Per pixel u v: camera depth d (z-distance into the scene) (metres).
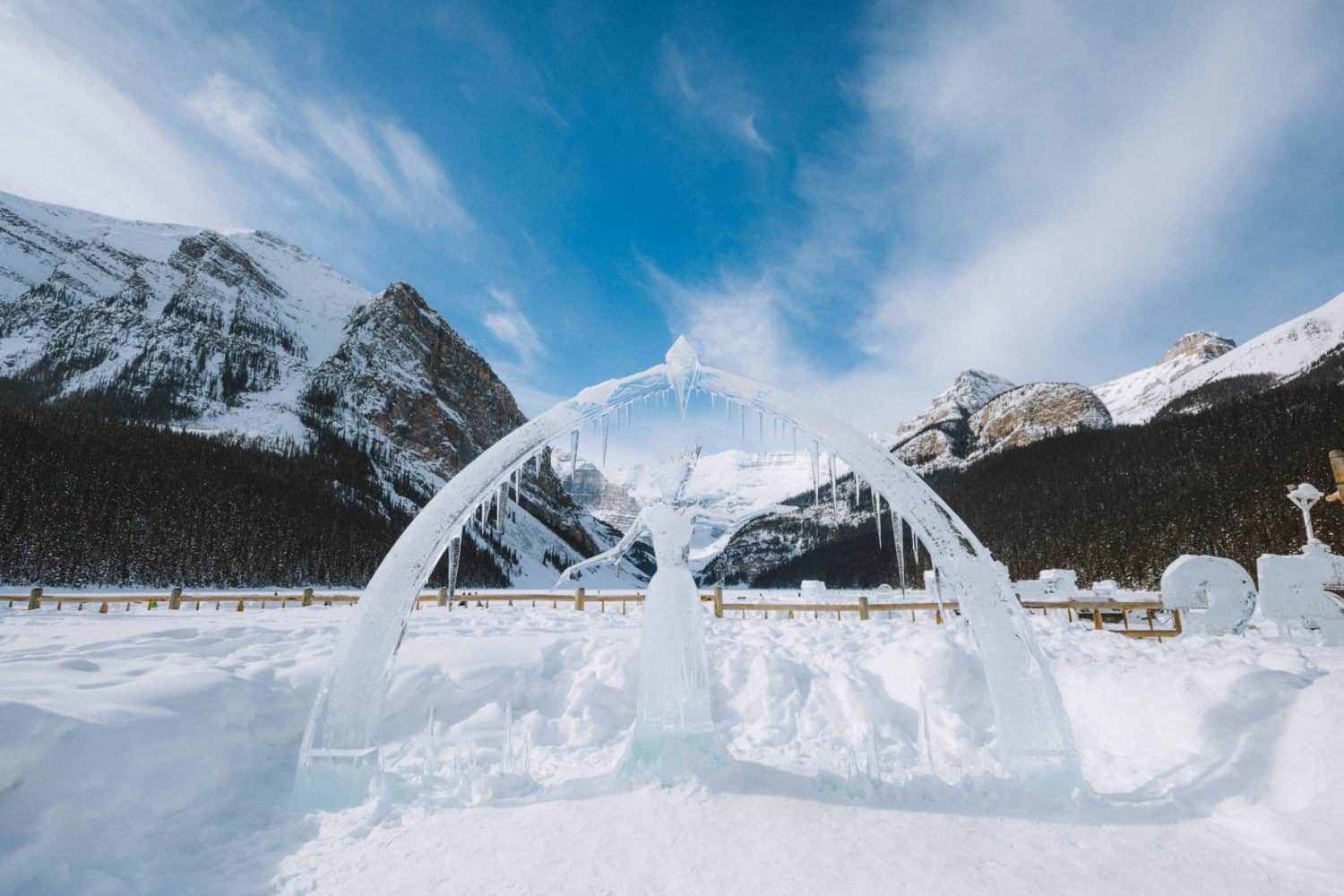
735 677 7.56
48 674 5.16
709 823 4.11
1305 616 9.51
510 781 5.12
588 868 3.64
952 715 6.46
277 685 6.28
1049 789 4.51
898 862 3.61
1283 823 3.70
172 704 4.92
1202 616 10.32
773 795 4.54
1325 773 3.90
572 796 4.74
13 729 3.73
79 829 3.74
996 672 4.87
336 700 4.97
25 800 3.65
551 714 7.05
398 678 6.85
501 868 3.69
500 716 6.68
